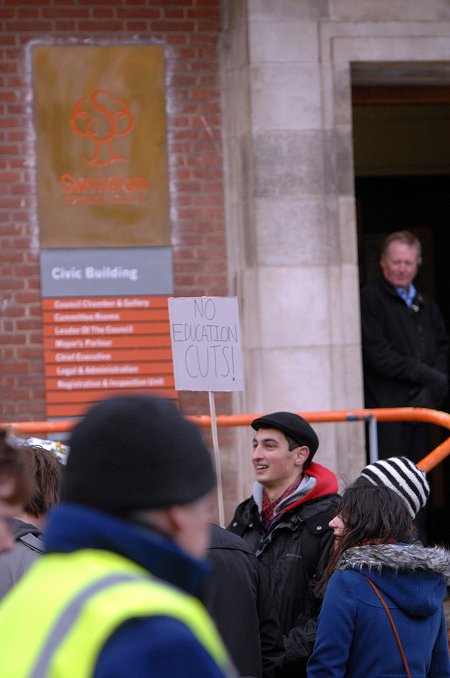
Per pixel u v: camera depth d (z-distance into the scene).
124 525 2.42
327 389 11.75
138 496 2.44
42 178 11.70
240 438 11.82
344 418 9.88
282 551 6.97
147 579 2.35
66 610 2.26
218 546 5.53
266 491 7.28
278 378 11.67
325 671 5.30
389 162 16.72
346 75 11.98
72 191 11.75
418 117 16.75
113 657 2.16
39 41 11.77
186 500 2.48
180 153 11.98
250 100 11.76
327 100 11.91
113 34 11.91
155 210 11.89
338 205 11.88
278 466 7.16
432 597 5.40
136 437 2.45
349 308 11.83
